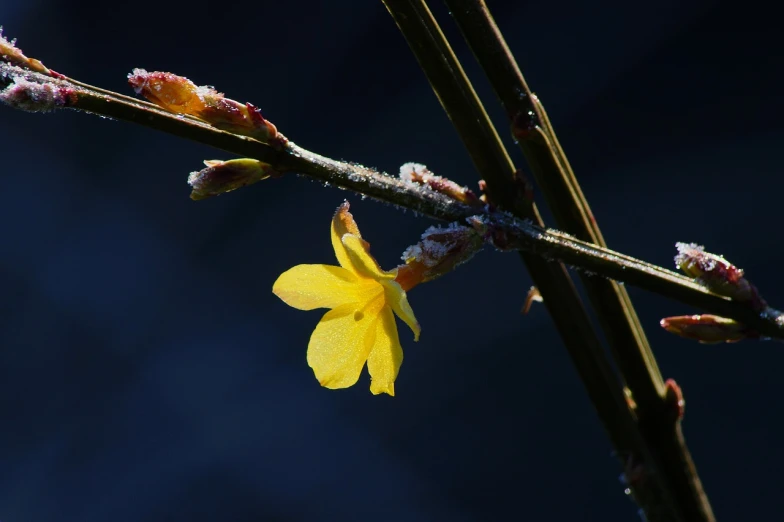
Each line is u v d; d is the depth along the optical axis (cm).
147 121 51
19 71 51
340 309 53
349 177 52
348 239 52
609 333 53
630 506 134
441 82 52
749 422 136
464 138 52
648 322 152
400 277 52
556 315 53
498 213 52
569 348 53
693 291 52
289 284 53
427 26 52
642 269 52
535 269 53
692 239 155
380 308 53
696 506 53
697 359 146
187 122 51
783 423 133
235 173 52
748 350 142
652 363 53
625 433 53
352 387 157
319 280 53
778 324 52
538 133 52
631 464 52
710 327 52
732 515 131
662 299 151
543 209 159
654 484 52
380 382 53
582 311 53
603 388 53
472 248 52
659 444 53
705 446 139
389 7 52
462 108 52
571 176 53
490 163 52
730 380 142
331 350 53
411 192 52
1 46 51
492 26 52
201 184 52
